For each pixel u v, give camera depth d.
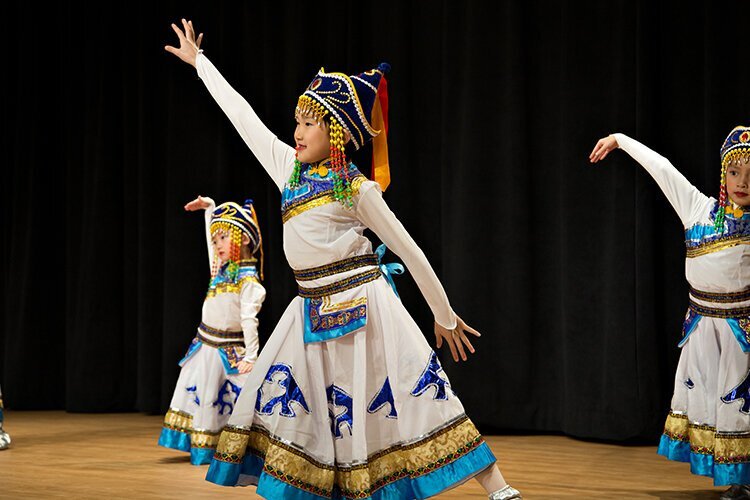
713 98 4.74
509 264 5.27
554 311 5.25
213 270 4.41
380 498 2.63
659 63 4.96
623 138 3.59
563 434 5.30
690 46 4.93
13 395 6.95
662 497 3.38
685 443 3.42
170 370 6.33
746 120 4.69
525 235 5.25
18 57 7.09
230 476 2.65
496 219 5.31
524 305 5.26
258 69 6.23
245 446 2.67
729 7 4.74
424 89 5.68
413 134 5.69
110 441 5.08
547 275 5.28
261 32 6.21
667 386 4.94
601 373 4.98
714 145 4.74
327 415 2.64
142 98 6.61
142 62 6.61
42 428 5.74
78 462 4.27
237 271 4.33
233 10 6.32
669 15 4.97
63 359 7.05
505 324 5.29
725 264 3.24
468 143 5.35
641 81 4.89
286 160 2.84
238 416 2.68
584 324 5.04
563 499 3.32
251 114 2.94
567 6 5.13
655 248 4.90
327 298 2.69
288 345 2.71
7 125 7.16
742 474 3.19
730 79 4.73
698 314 3.39
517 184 5.25
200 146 6.39
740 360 3.24
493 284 5.32
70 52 6.96
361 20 5.81
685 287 4.93
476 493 3.42
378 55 5.76
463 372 5.35
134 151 6.71
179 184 6.40
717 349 3.32
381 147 2.90
